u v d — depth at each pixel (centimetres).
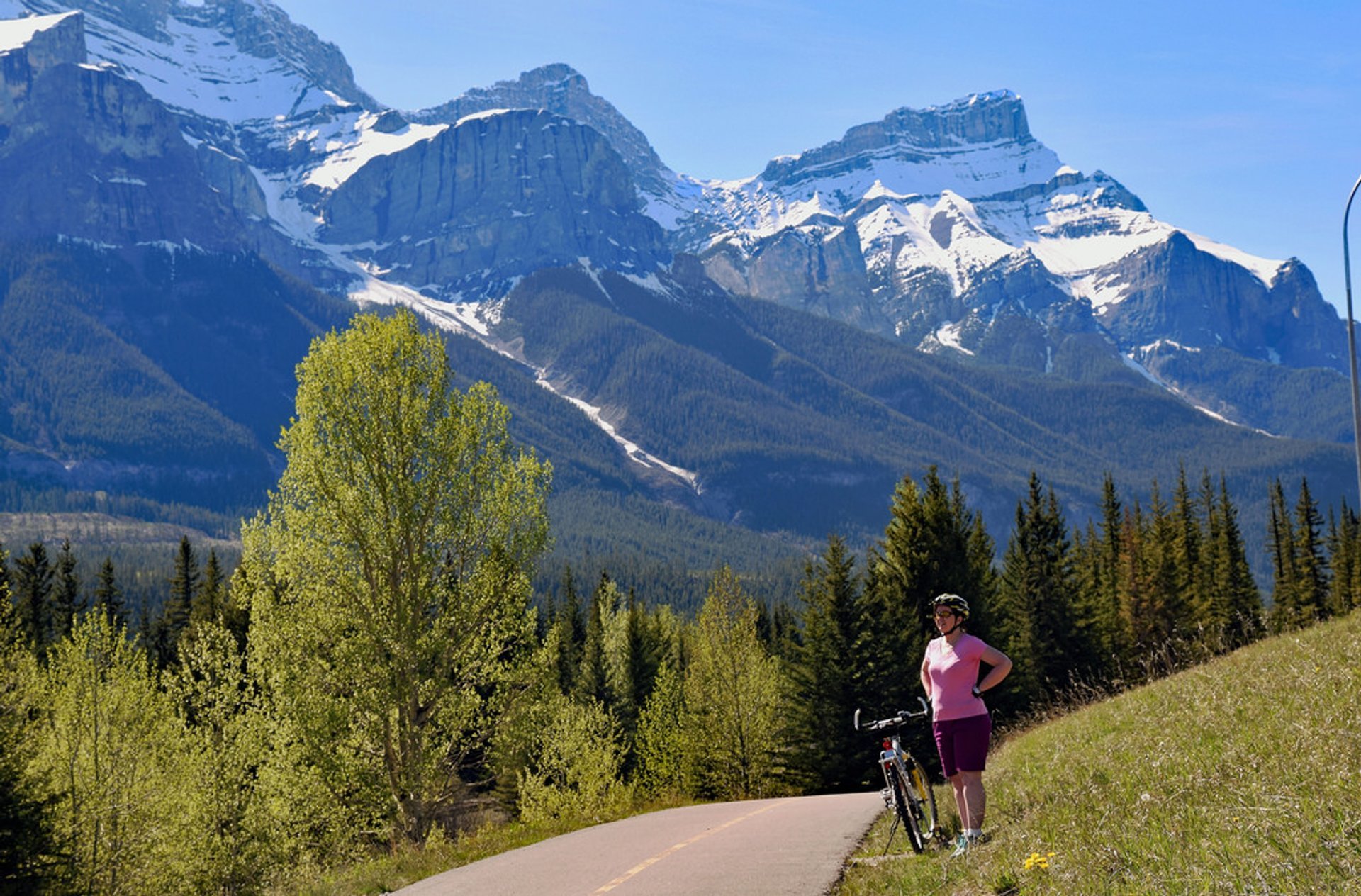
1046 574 6359
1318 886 654
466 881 1343
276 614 3081
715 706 5659
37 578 7656
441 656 3153
